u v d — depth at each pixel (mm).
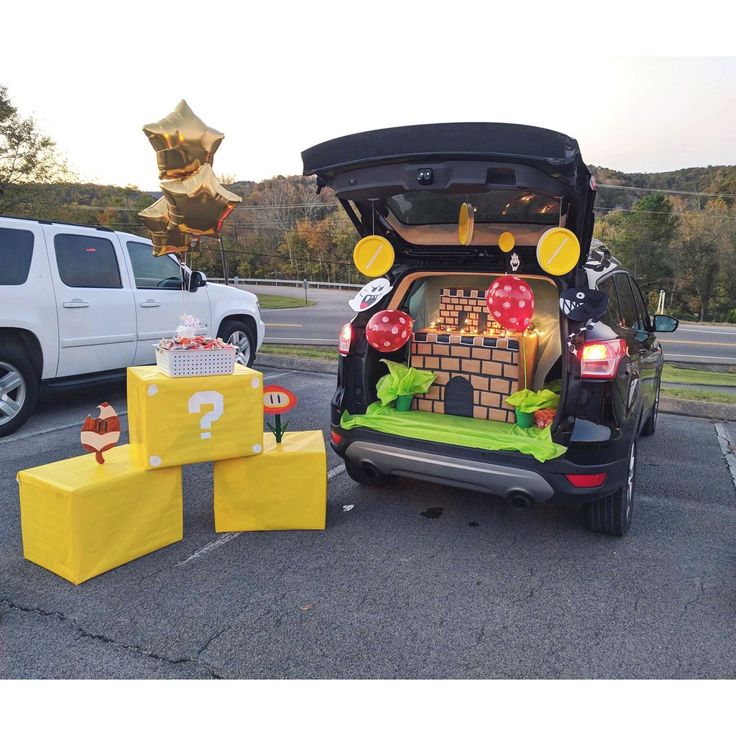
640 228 62625
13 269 4914
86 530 2697
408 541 3209
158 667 2141
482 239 3389
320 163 2867
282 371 8406
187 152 3006
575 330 2814
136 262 6047
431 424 3146
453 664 2189
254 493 3244
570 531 3391
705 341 28016
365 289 3525
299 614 2490
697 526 3514
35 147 32312
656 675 2158
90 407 6012
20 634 2316
